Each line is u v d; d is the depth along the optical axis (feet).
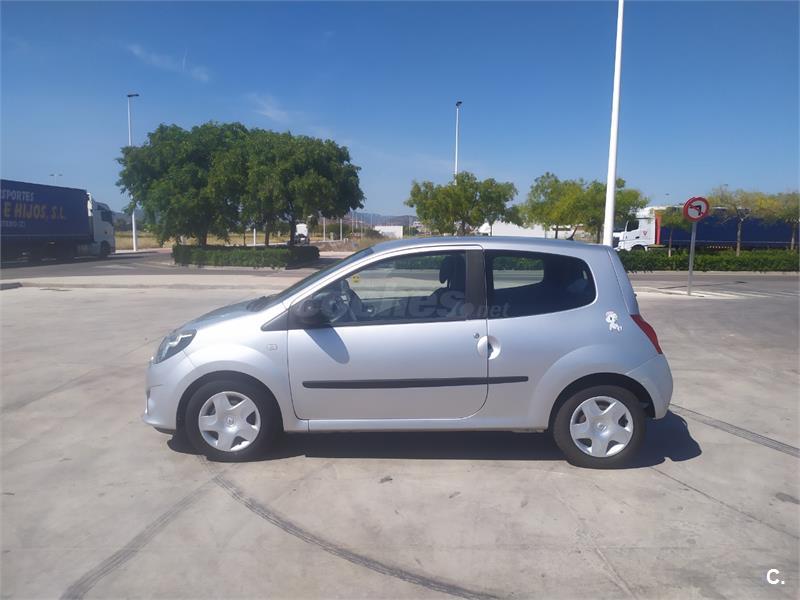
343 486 15.03
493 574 11.48
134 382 24.26
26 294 52.29
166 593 10.82
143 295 52.19
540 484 15.25
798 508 14.12
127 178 100.89
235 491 14.71
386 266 16.25
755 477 15.81
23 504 13.98
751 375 26.68
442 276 16.19
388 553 12.14
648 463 16.67
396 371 15.75
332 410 15.99
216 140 102.83
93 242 122.72
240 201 99.60
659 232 125.70
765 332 37.45
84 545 12.30
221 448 16.25
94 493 14.56
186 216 97.09
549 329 15.84
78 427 19.08
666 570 11.64
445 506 14.07
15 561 11.73
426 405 15.93
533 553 12.18
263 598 10.71
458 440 18.19
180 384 15.99
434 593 10.91
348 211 110.01
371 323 15.90
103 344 31.30
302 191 95.25
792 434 19.13
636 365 15.87
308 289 16.24
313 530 12.98
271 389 15.84
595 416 16.06
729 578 11.41
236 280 64.08
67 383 24.08
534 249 16.39
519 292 16.20
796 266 93.30
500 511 13.85
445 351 15.72
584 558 12.01
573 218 116.37
